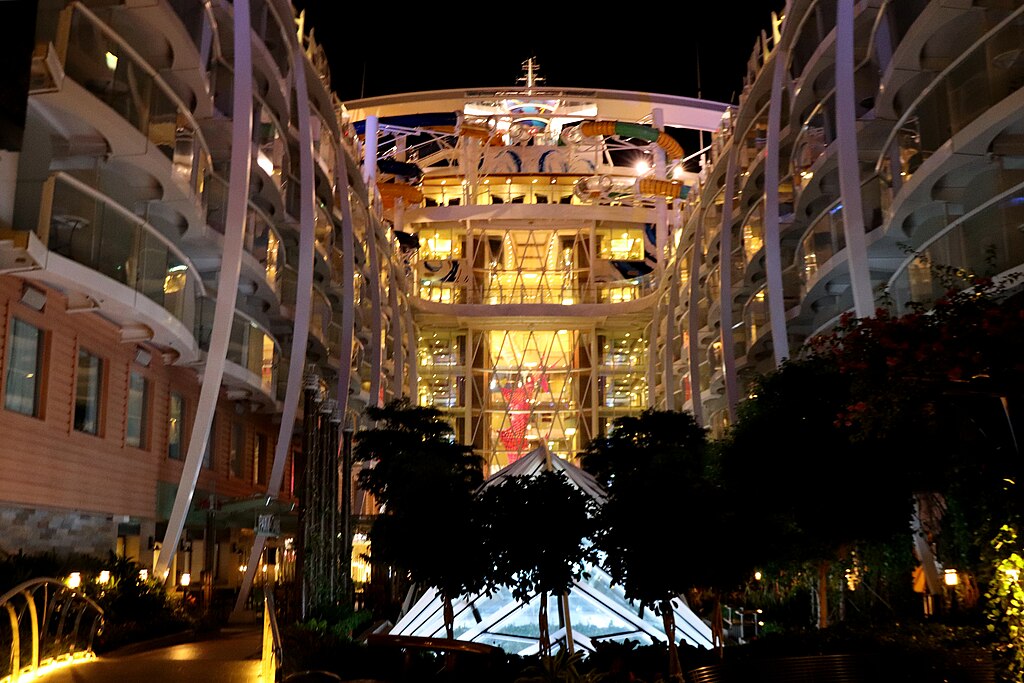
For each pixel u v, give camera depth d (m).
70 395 23.67
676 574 15.98
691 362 50.50
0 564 18.70
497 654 16.84
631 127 65.38
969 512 17.61
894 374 14.12
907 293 25.25
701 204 52.38
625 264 76.69
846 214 28.09
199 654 18.62
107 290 21.84
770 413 19.98
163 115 24.09
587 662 18.05
